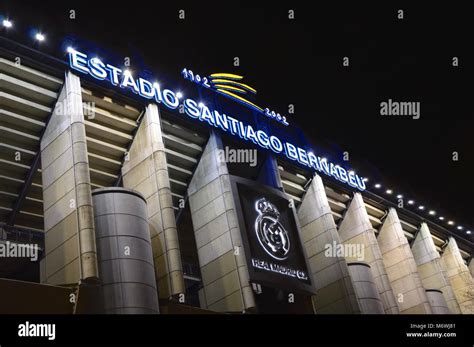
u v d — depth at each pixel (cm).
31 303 2878
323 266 5097
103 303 3138
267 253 4328
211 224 4406
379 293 5434
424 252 6706
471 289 6906
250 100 5453
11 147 3859
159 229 3778
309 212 5434
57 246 3350
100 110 4169
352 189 6038
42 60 3841
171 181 4625
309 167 5550
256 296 4441
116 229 3375
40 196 4119
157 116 4316
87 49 4197
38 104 3894
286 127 5703
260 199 4622
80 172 3409
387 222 6394
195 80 4922
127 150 4341
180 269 3612
